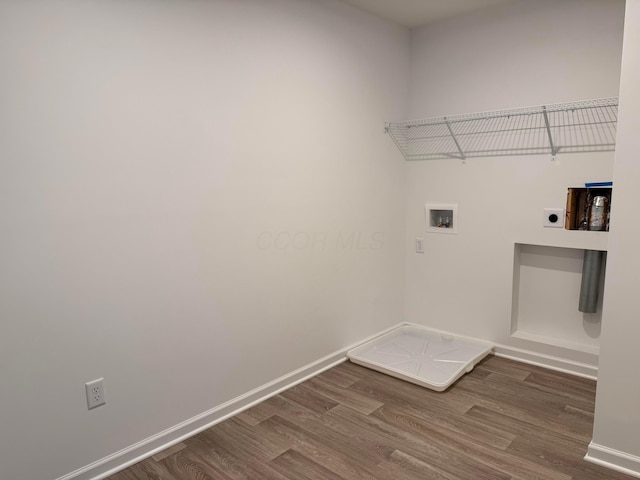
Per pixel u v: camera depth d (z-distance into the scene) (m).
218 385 2.40
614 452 1.98
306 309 2.86
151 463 2.05
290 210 2.68
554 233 2.88
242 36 2.31
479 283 3.26
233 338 2.45
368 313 3.36
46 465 1.82
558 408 2.49
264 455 2.10
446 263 3.42
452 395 2.65
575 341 2.98
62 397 1.83
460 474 1.96
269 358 2.66
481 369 2.99
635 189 1.82
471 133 3.18
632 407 1.92
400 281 3.65
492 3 2.91
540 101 2.86
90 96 1.80
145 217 2.02
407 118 3.52
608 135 2.64
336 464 2.03
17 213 1.65
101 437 1.97
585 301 2.81
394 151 3.42
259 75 2.42
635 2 1.75
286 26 2.53
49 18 1.66
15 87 1.61
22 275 1.69
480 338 3.31
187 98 2.11
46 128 1.69
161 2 1.98
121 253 1.95
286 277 2.70
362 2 2.88
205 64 2.17
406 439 2.22
